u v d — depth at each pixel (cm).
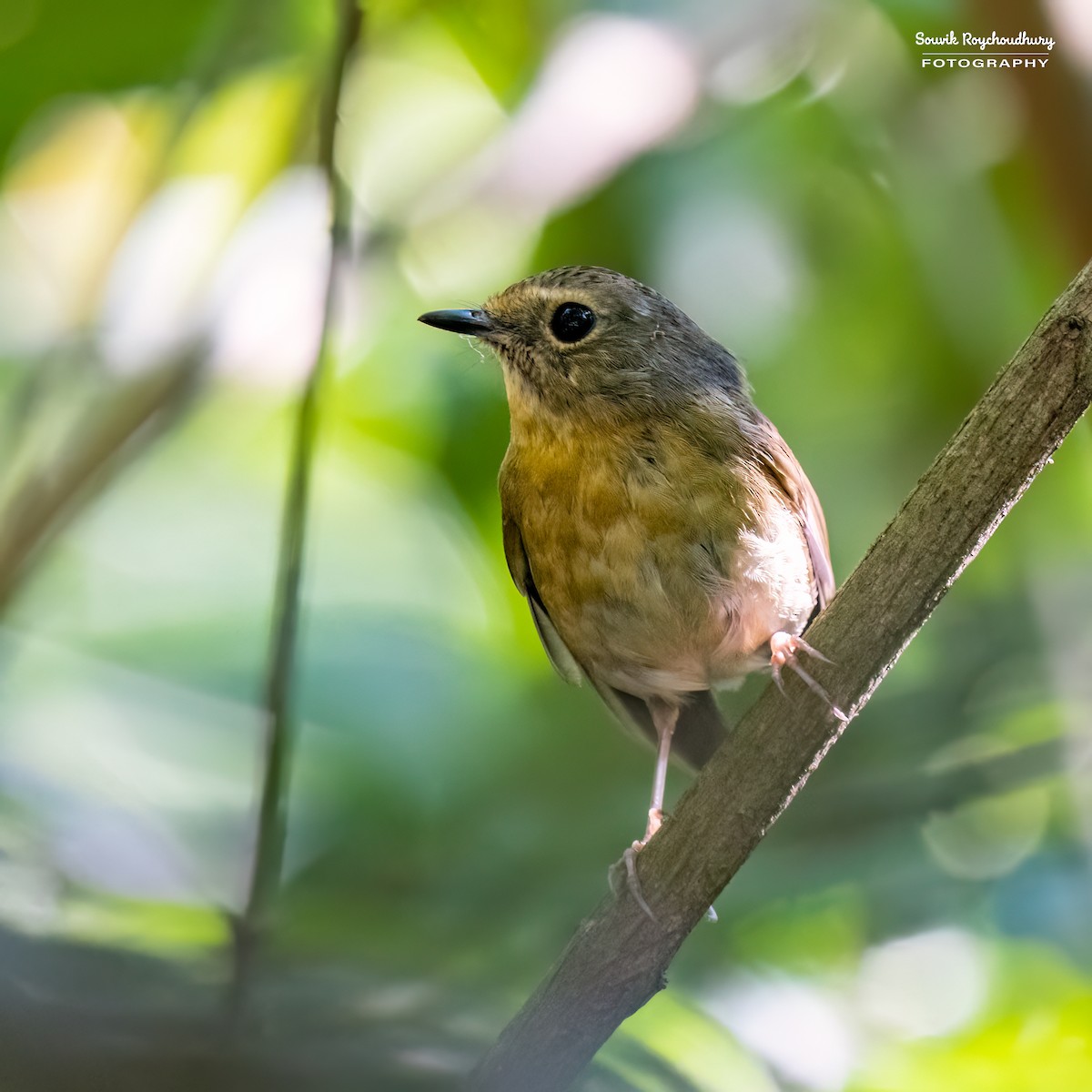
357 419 1133
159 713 1011
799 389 1150
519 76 1038
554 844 988
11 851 600
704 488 803
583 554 830
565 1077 633
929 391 1162
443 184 1004
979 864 1070
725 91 1009
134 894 700
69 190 1195
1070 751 1005
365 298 1045
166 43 941
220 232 1078
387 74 1080
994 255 1112
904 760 1045
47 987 424
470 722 1076
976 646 1123
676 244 1027
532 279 893
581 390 838
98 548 1256
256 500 1296
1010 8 874
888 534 631
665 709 910
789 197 1052
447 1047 489
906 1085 881
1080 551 1206
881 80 1057
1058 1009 985
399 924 827
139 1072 403
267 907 558
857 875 959
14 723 973
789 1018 865
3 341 1202
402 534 1225
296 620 629
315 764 1012
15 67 928
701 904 646
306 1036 450
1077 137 870
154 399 986
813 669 635
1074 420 604
